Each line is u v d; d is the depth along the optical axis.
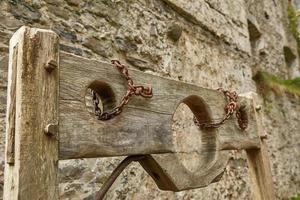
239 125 1.53
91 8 2.01
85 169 1.75
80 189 1.71
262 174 1.60
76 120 0.93
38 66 0.88
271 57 5.47
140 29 2.34
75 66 0.96
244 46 3.85
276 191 3.98
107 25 2.09
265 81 4.33
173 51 2.63
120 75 1.07
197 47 2.96
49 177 0.85
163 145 1.16
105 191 1.06
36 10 1.73
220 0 3.53
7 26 1.60
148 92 1.13
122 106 1.03
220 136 1.40
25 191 0.81
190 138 2.53
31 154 0.83
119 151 1.01
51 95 0.88
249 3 5.00
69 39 1.83
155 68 2.39
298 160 4.80
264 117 4.16
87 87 0.98
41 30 0.90
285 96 4.92
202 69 2.96
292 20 6.95
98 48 1.99
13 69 0.87
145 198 2.04
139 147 1.07
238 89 3.51
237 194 3.03
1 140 1.47
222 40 3.42
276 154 4.23
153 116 1.14
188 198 2.39
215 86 3.10
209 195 2.64
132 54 2.22
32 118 0.84
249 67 3.88
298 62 6.71
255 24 4.99
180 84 1.28
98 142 0.96
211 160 1.36
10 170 0.84
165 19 2.63
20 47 0.86
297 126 5.03
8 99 0.87
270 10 5.89
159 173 1.16
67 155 0.90
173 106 1.22
